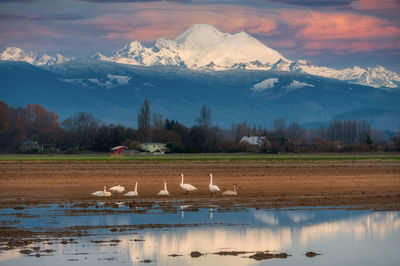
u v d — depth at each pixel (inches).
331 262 1524.4
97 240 1673.2
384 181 3639.3
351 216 2150.6
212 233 1809.8
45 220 1958.7
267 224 1969.7
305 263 1508.4
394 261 1544.0
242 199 2581.2
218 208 2292.1
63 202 2437.3
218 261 1504.7
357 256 1588.3
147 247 1616.6
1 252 1514.5
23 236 1699.1
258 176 4010.8
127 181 3533.5
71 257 1491.1
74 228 1825.8
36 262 1435.8
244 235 1797.5
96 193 2669.8
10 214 2078.0
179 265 1454.2
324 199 2605.8
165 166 5290.4
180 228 1870.1
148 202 2443.4
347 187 3221.0
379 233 1873.8
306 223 2003.0
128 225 1893.5
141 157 7593.5
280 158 7071.9
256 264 1487.5
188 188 2758.4
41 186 3176.7
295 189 3073.3
